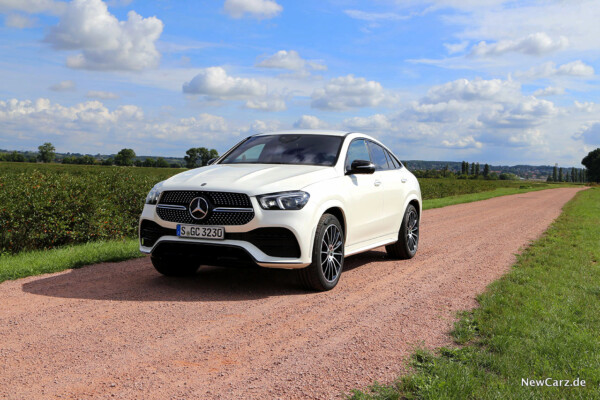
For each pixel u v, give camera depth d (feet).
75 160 344.49
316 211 16.39
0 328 12.50
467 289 18.29
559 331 12.63
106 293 16.20
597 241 33.24
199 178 16.97
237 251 15.55
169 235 16.46
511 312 14.34
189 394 9.03
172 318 13.67
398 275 20.84
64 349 11.16
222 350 11.39
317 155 19.30
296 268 16.43
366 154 21.66
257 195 15.65
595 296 17.20
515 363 10.36
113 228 30.71
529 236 35.65
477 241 32.58
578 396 8.91
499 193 135.64
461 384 9.16
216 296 16.22
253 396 9.01
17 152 362.74
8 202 25.18
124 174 38.14
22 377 9.61
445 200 84.84
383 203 21.68
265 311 14.67
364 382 9.71
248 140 21.50
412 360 10.85
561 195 134.62
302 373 10.13
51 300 15.23
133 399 8.76
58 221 26.99
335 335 12.69
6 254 24.77
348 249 18.95
